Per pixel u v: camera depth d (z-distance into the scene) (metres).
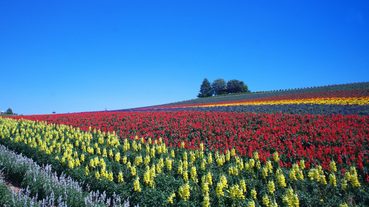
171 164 13.55
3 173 13.76
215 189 10.88
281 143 15.98
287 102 34.47
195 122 23.41
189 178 12.77
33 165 13.35
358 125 17.19
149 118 27.00
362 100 28.12
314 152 14.22
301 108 26.47
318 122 18.81
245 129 19.95
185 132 20.70
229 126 20.73
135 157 15.33
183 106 46.53
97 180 12.31
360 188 10.77
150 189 10.86
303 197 10.23
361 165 12.09
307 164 12.90
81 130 23.72
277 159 13.77
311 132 17.02
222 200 10.19
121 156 16.27
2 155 14.74
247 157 14.97
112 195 11.09
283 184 10.90
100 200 10.34
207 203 9.57
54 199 10.09
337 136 15.88
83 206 9.80
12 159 14.40
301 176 11.51
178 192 10.55
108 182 11.91
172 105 54.44
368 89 35.47
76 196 10.27
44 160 15.55
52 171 14.49
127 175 12.77
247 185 11.51
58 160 14.82
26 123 26.77
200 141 18.70
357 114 21.11
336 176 11.91
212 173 12.70
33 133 20.88
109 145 18.53
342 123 17.73
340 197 10.52
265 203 9.67
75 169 13.65
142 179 12.34
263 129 19.02
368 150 13.84
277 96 44.25
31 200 9.73
